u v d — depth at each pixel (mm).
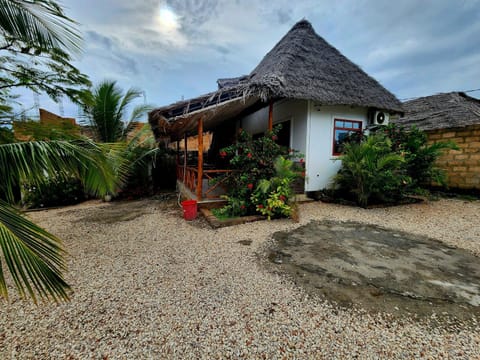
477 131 6430
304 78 5949
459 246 3283
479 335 1631
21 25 2826
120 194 8148
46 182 2025
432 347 1539
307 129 6297
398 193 5992
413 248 3227
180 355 1506
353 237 3674
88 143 2316
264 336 1656
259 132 8500
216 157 11000
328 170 6695
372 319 1811
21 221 1478
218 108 4691
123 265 2789
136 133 8633
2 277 1325
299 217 4836
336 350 1529
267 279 2430
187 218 4805
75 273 2594
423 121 8148
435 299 2061
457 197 6566
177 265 2771
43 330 1731
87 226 4570
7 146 1838
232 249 3234
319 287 2275
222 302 2045
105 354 1520
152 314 1897
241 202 4773
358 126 6992
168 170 10742
